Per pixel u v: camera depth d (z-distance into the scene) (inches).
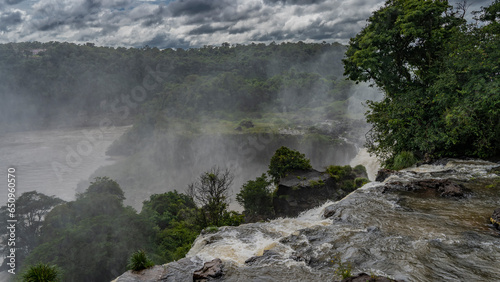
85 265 1024.9
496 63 620.1
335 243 326.6
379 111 859.4
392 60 836.6
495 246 300.0
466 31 727.1
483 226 350.3
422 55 835.4
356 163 1871.3
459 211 400.2
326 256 300.0
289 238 351.6
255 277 268.4
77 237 1106.7
